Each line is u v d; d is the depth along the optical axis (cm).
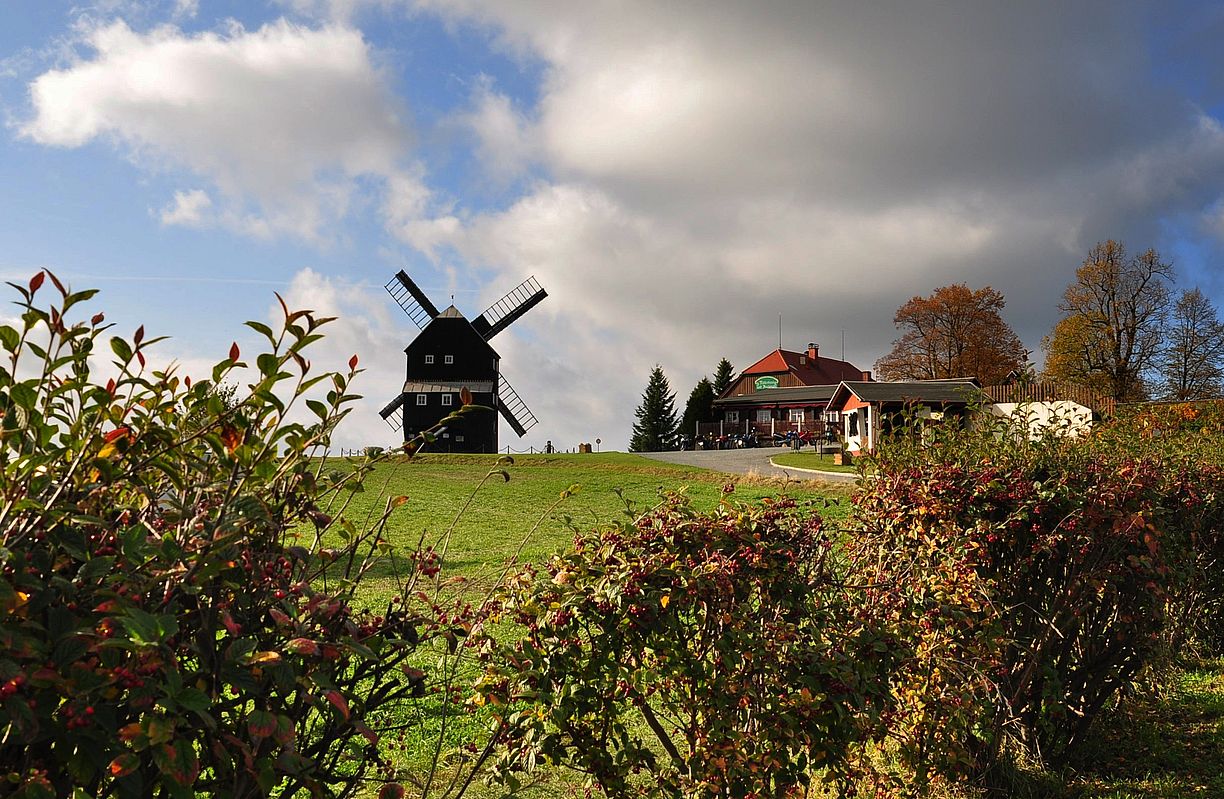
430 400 6050
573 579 348
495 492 2905
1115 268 4788
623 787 353
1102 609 591
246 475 217
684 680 359
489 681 335
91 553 203
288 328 220
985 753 521
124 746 179
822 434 6072
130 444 214
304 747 245
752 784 341
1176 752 602
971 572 509
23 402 191
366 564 268
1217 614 837
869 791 463
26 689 165
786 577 394
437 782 499
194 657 206
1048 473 576
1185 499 677
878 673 396
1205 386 4422
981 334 6147
